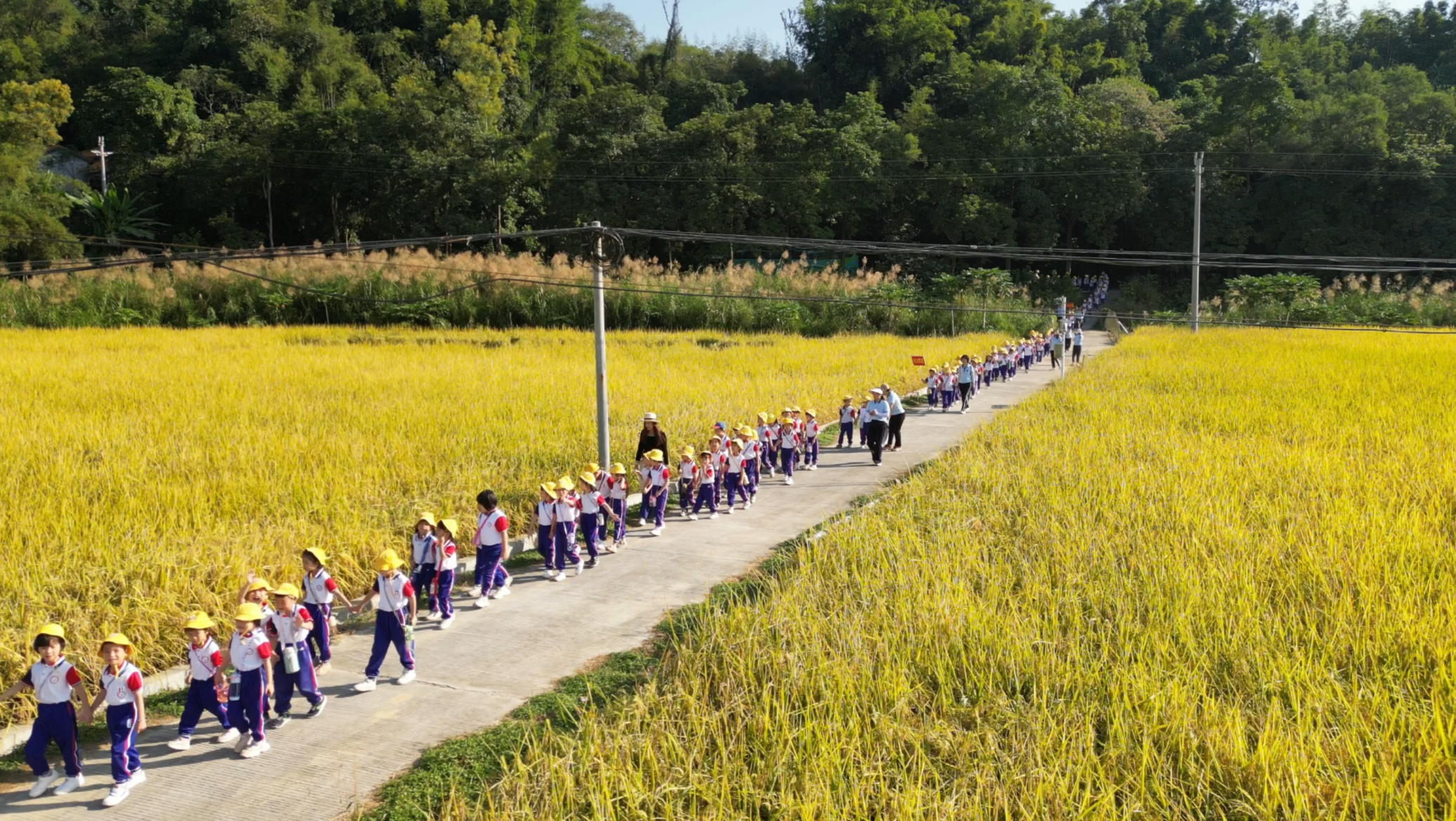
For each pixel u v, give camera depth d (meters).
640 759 8.53
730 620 11.44
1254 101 73.38
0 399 24.58
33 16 90.69
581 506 14.88
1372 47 115.56
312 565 11.03
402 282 50.62
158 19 91.81
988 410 29.84
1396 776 7.75
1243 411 24.34
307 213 72.38
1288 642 10.14
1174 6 114.12
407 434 21.08
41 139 62.09
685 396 26.64
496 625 12.52
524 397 25.86
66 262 50.16
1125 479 17.06
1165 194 76.19
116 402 24.50
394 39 95.44
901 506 16.38
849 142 68.75
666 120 89.38
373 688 10.70
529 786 8.23
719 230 67.50
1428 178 69.88
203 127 73.56
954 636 10.52
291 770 9.02
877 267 73.69
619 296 50.28
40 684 8.67
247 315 50.31
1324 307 56.94
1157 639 10.09
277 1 91.25
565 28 104.50
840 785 7.93
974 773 8.03
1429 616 10.38
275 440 19.64
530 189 69.06
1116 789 7.82
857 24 96.44
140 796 8.62
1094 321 66.69
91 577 12.15
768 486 20.42
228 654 10.74
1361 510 14.73
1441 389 27.06
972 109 74.31
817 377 31.97
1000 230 71.81
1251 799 7.62
